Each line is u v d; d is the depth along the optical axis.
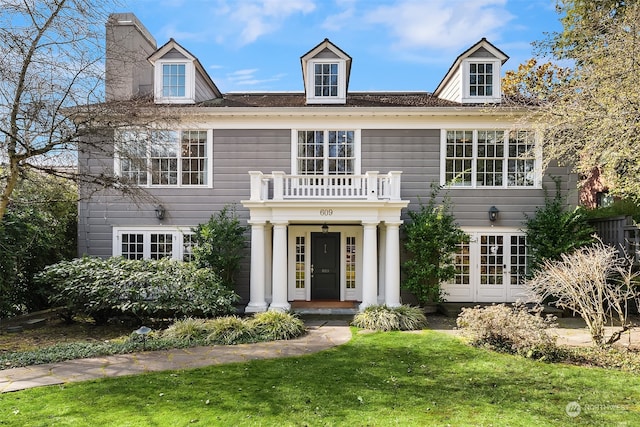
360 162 13.17
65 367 6.73
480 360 7.22
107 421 4.56
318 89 13.93
